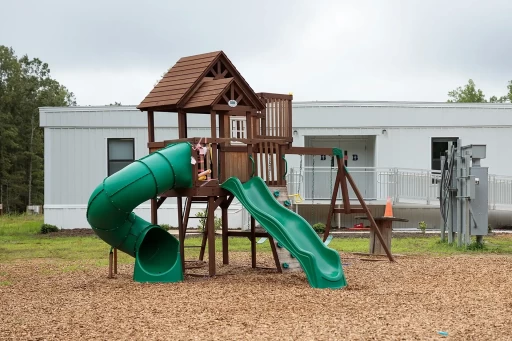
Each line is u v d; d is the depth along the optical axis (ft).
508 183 78.02
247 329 25.57
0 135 181.27
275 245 43.14
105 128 78.54
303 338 24.12
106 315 28.58
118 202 37.99
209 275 40.93
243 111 42.65
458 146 57.06
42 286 37.70
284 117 47.26
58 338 24.81
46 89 206.08
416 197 76.33
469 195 55.47
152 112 44.91
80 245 62.59
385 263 46.93
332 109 78.07
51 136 78.48
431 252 54.39
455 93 180.14
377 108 78.13
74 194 78.43
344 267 44.91
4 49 193.16
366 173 81.51
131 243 39.73
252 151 43.39
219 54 43.27
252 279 39.24
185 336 24.62
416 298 32.45
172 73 44.88
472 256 51.29
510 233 73.67
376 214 79.61
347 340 23.84
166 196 43.06
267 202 41.39
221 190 41.65
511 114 78.79
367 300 31.81
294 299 31.96
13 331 26.05
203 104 41.47
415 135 78.54
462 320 27.17
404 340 23.88
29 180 192.75
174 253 40.98
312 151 47.75
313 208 80.43
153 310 29.43
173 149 40.11
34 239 69.21
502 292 34.27
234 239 66.33
